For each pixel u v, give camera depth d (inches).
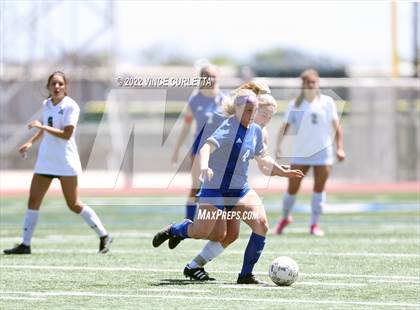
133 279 1136.8
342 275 1163.9
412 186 2790.4
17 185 2888.8
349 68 4419.3
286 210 1670.8
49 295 1019.9
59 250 1440.7
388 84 2881.4
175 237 1109.1
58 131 1344.7
